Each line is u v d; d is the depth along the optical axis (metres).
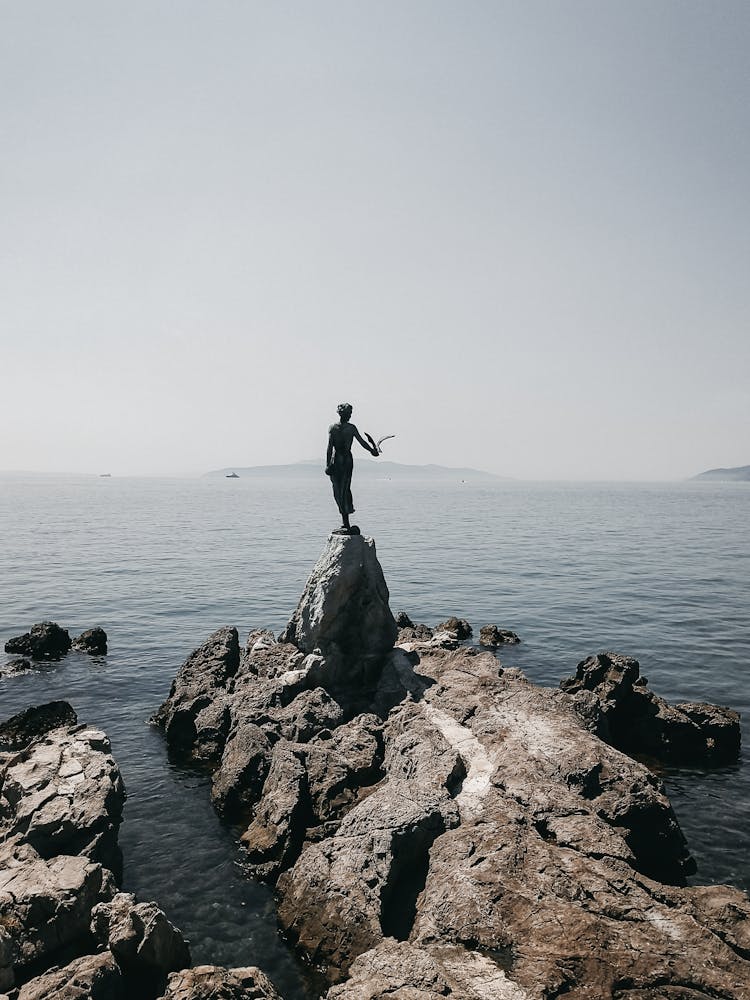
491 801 22.27
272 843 22.80
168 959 16.80
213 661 38.84
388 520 182.12
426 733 27.08
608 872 18.70
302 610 36.97
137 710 38.25
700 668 45.91
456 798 22.98
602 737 30.86
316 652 34.75
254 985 15.47
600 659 35.94
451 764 24.31
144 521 170.88
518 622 59.38
